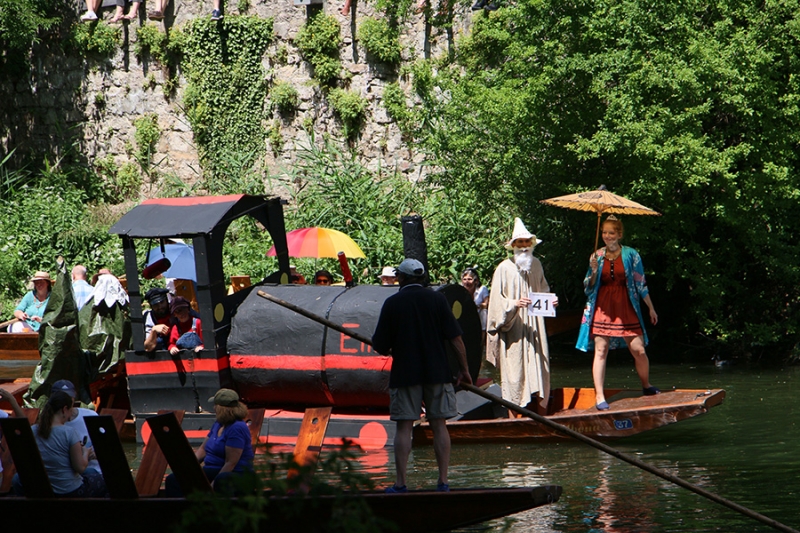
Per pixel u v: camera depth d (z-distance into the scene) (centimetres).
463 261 4616
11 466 1698
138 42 5969
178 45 5925
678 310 4366
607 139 3741
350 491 1041
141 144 5984
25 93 6056
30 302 3228
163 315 2541
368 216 4941
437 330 1719
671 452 2264
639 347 2491
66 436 1647
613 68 3756
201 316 2456
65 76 6034
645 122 3675
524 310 2498
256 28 5878
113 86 6031
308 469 1021
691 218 4012
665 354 4178
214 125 5925
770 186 3828
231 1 5900
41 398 2556
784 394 3058
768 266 4053
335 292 2459
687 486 1513
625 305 2491
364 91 5816
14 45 5691
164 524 1498
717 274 4000
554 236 4428
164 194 5834
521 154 4222
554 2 3891
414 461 2212
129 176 5984
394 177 5394
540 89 3925
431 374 1691
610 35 3819
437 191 4978
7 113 6078
